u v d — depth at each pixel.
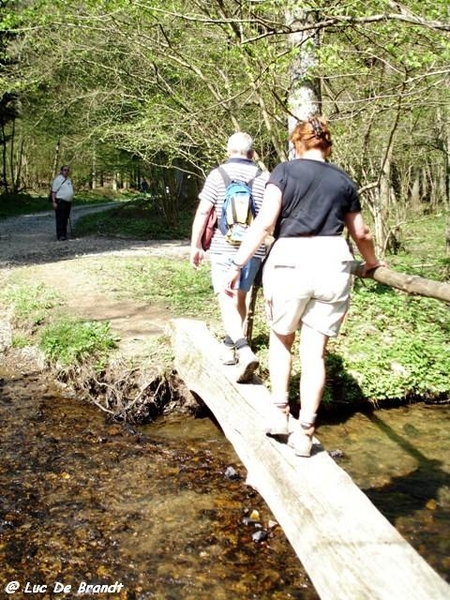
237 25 7.41
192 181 23.47
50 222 25.33
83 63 13.90
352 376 6.80
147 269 11.66
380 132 10.53
